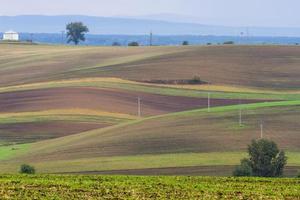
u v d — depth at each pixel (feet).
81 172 620.49
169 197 354.13
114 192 364.58
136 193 363.15
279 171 577.02
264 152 572.92
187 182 406.62
